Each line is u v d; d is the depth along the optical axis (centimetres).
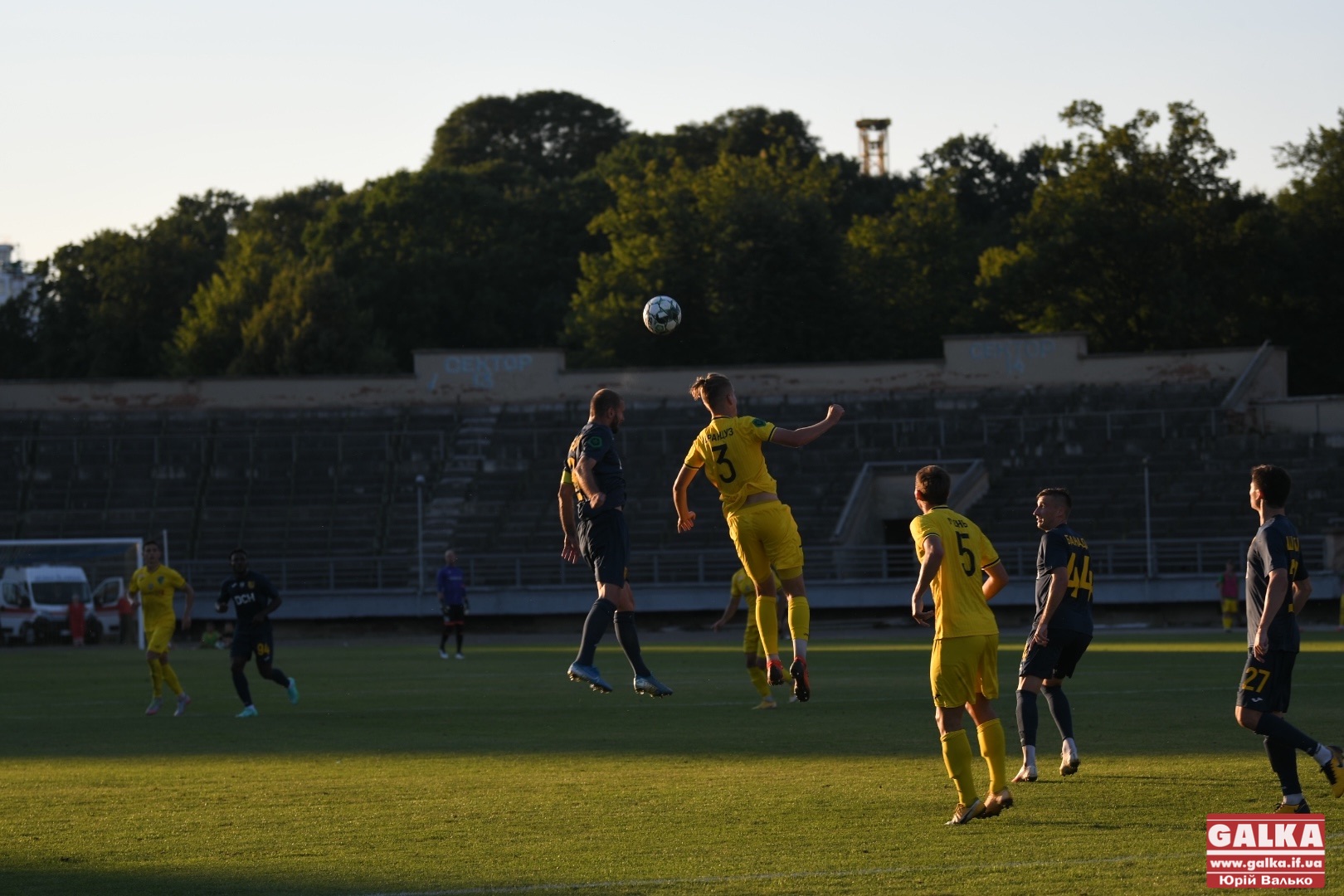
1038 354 10662
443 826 1769
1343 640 6084
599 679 2194
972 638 1728
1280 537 1770
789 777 2164
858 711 3272
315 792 2089
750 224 12725
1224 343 13100
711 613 8600
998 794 1725
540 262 16725
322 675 4994
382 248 16175
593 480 2198
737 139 18538
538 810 1884
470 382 10819
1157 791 1959
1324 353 13462
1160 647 5838
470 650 6844
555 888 1402
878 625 8450
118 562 8344
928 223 14662
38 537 9494
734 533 2220
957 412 10519
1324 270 13325
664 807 1886
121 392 10594
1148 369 10575
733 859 1533
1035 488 9569
